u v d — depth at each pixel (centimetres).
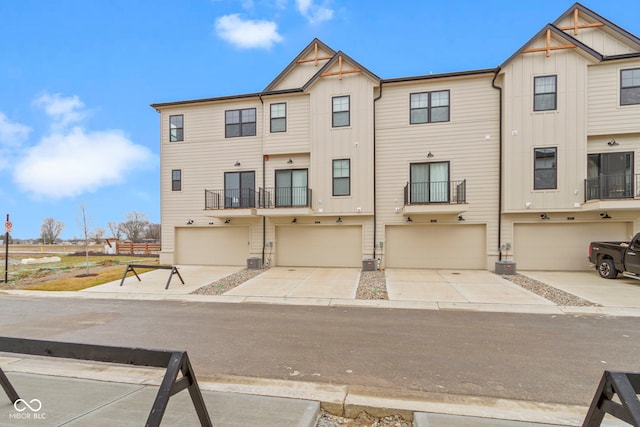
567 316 663
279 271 1284
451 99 1291
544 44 1198
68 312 734
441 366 421
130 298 888
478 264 1278
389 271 1256
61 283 1108
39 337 554
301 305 785
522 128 1208
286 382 373
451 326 602
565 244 1219
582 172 1165
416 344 505
